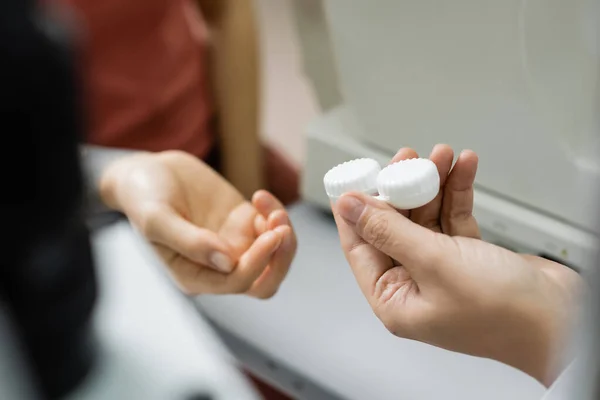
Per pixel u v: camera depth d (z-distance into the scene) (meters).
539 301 0.53
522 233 0.66
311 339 0.67
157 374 0.46
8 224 0.41
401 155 0.59
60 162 0.42
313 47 0.80
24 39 0.41
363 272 0.58
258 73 0.97
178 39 0.93
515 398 0.61
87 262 0.45
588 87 0.58
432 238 0.55
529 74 0.61
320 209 0.76
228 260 0.63
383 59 0.67
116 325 0.47
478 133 0.65
